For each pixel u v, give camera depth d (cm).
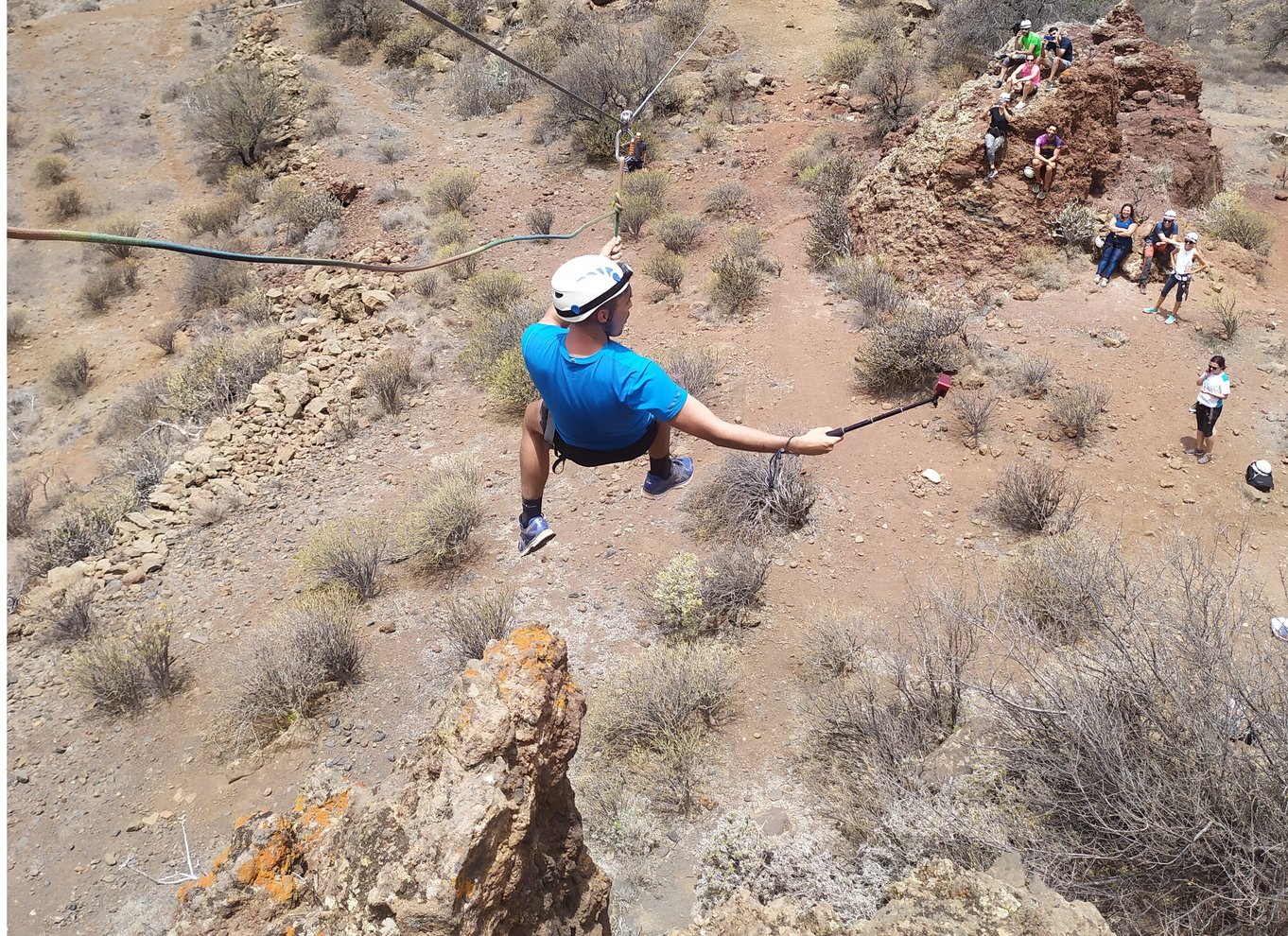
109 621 1417
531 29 3941
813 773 1041
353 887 378
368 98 3741
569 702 456
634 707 1116
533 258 2534
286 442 1852
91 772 1180
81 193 3531
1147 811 724
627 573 1394
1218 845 709
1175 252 1825
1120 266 1911
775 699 1154
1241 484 1430
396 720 1209
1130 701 808
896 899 459
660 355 1925
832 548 1388
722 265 2144
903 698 1070
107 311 2986
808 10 3681
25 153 3806
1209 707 759
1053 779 822
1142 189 2091
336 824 407
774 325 1991
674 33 3578
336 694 1248
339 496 1681
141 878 1049
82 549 1639
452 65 3869
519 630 470
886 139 2255
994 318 1856
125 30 4734
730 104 3142
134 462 1983
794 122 3017
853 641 1183
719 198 2559
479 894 374
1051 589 1180
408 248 2720
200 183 3616
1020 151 1922
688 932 464
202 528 1625
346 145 3378
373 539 1471
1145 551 1319
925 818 851
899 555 1365
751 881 916
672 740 1080
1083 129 1980
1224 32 4059
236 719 1222
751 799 1027
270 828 410
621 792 1047
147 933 977
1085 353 1731
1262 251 2089
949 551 1360
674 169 2838
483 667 444
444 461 1730
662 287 2236
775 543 1405
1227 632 845
